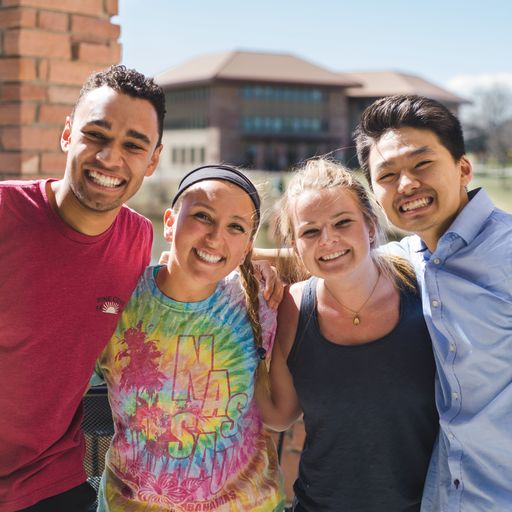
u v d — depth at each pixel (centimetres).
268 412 220
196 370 200
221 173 204
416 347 203
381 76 9156
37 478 209
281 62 7512
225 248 200
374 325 206
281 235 222
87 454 244
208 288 204
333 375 205
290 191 210
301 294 215
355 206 205
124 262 220
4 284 206
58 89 365
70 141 212
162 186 2512
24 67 354
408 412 203
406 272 215
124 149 207
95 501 234
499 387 191
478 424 191
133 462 201
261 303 211
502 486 192
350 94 8469
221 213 198
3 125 363
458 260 198
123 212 223
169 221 213
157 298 205
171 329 202
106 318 212
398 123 202
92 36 374
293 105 7294
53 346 207
